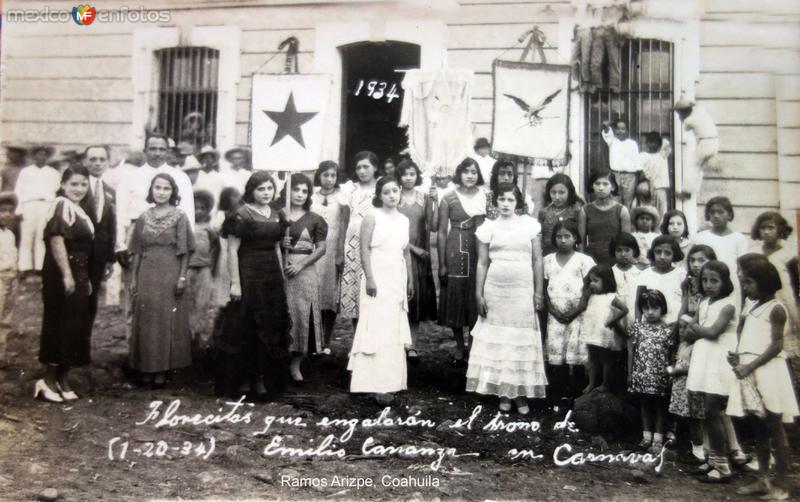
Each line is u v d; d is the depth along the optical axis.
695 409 4.07
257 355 4.85
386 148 8.58
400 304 4.81
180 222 5.03
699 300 4.28
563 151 5.75
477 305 4.96
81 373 5.18
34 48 8.77
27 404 4.60
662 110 7.54
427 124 6.86
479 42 7.82
